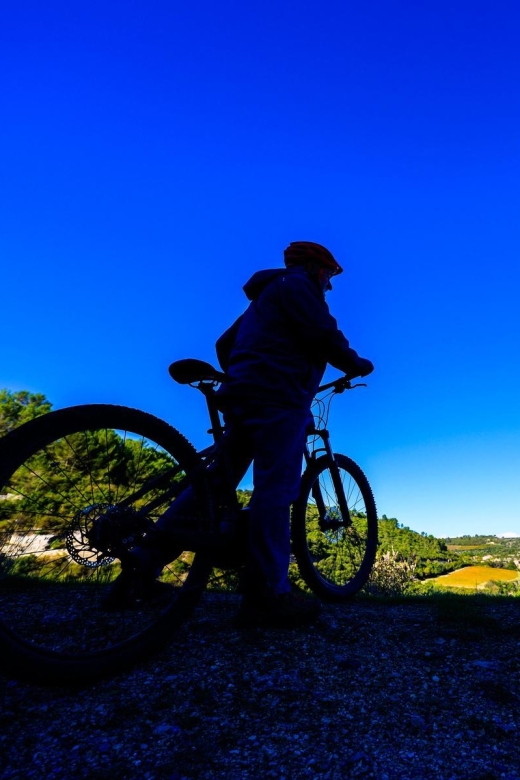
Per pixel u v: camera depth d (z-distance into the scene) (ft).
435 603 9.36
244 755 4.40
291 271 7.88
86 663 5.53
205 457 7.24
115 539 5.91
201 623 7.41
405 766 4.32
